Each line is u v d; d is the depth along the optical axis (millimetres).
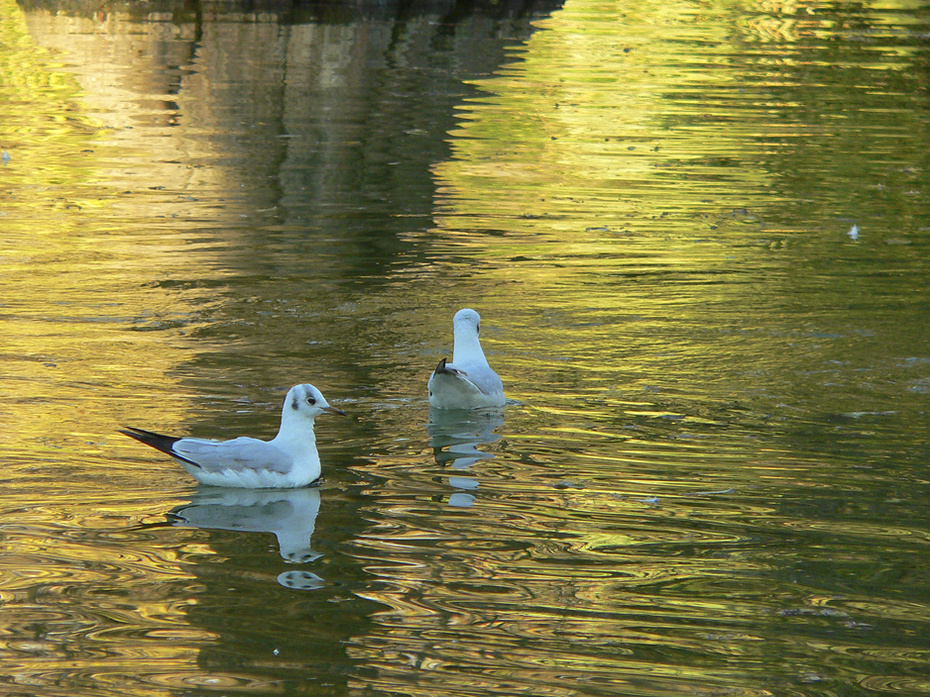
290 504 9570
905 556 8750
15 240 17797
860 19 40000
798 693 6742
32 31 30578
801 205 21266
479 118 26766
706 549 8812
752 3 41812
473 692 6730
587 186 22281
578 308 15617
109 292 15648
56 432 10992
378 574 8273
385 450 10875
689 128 26891
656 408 12141
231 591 7957
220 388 12359
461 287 16391
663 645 7344
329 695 6664
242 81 27703
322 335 14281
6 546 8578
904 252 18453
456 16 32906
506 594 8000
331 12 31297
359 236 18781
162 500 9602
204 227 18984
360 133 24641
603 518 9367
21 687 6684
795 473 10430
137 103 26156
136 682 6770
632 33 36562
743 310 15625
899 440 11281
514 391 12641
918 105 29359
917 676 7020
